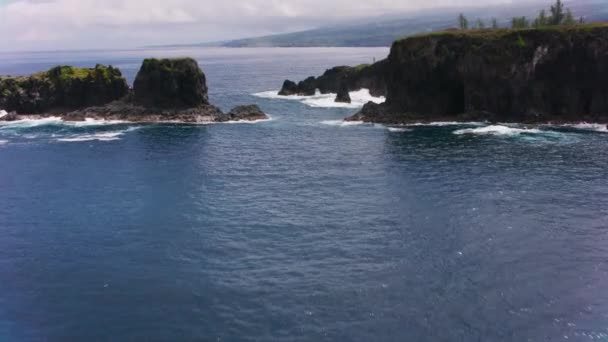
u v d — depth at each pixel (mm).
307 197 70688
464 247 53438
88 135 116250
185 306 43781
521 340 38406
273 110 156250
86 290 46781
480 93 123562
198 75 141125
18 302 45000
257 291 45781
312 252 53219
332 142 105625
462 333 39250
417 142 102375
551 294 44375
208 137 113125
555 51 117188
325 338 38969
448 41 126000
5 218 64625
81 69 148125
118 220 63375
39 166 89500
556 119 117688
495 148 94875
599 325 40062
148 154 97125
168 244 56031
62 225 62094
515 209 63500
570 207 63719
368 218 62156
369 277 47750
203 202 69312
